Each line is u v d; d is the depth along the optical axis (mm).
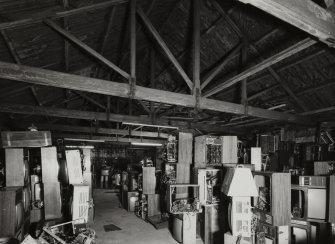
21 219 5195
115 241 7363
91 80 4883
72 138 13781
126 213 11031
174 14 7996
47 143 6418
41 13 4250
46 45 5363
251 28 6930
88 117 8594
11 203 4699
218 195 7141
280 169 8836
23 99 7707
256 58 7379
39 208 6609
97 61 7949
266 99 8781
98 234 8016
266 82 8094
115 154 24000
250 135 12430
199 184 6867
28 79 4336
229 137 7297
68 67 7184
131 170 13219
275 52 6867
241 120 11680
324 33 2574
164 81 10961
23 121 10211
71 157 7230
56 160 6469
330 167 6449
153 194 9695
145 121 9680
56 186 6426
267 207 5488
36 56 5574
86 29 5773
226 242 5223
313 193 5652
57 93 8438
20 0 3732
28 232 6055
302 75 7102
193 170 7598
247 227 4992
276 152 8930
